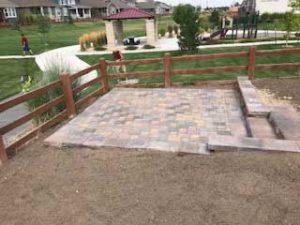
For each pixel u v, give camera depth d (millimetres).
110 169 3768
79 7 60469
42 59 18859
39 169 3926
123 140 4566
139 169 3707
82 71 6500
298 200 2875
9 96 10742
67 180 3590
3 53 22641
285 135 4133
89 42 24031
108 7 48594
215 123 5199
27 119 4727
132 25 51250
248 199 2945
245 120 5285
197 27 16984
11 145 4422
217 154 3891
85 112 6148
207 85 7887
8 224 2916
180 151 4031
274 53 7340
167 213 2867
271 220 2660
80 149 4457
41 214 3018
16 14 48375
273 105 5492
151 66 14711
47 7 53719
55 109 6273
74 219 2898
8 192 3449
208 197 3035
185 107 6125
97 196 3225
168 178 3449
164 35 31375
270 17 36125
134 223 2777
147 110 6078
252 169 3430
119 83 8625
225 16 32656
